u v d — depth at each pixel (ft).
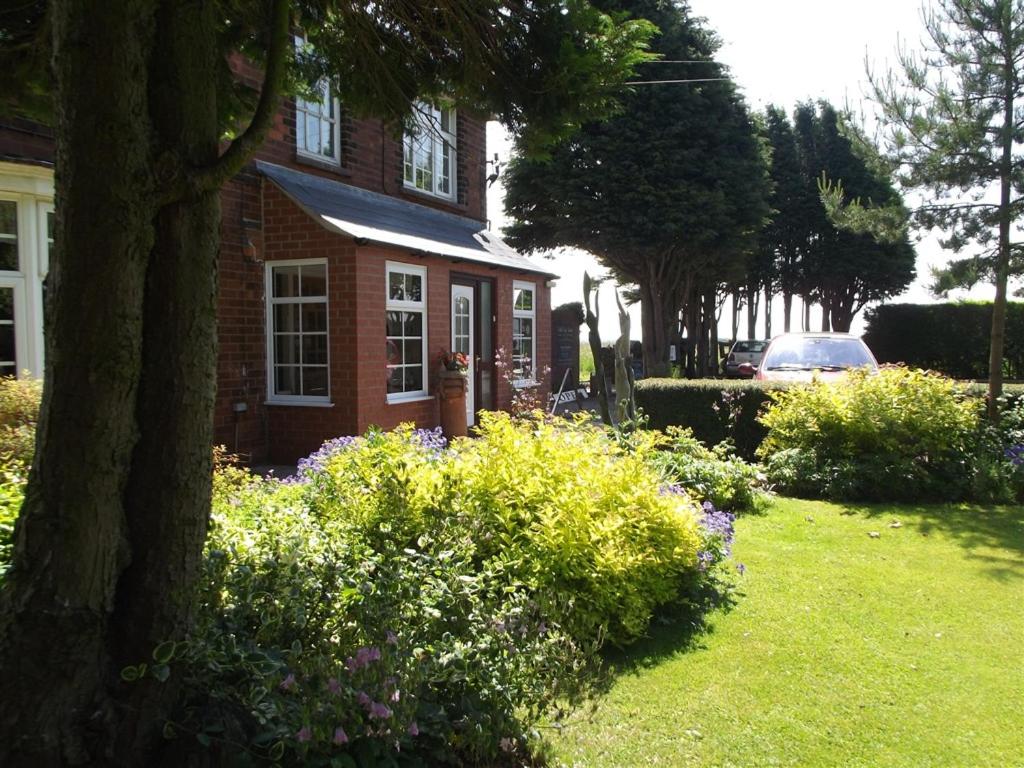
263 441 31.14
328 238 29.73
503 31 12.37
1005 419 28.27
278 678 7.75
